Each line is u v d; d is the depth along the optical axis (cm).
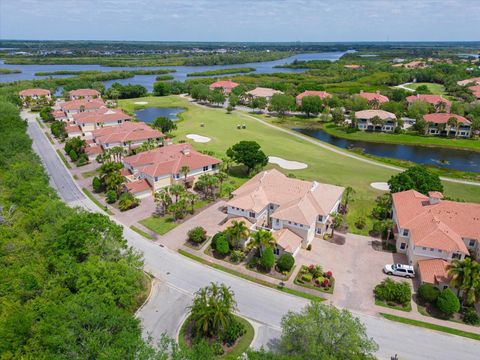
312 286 5062
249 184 7194
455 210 5928
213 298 4138
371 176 9356
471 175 9738
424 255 5344
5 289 4203
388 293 4728
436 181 7306
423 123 13788
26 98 17575
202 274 5334
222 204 7531
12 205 6156
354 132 14412
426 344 4103
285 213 6006
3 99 15750
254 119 16300
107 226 5200
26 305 3903
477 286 4344
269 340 4119
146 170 8069
